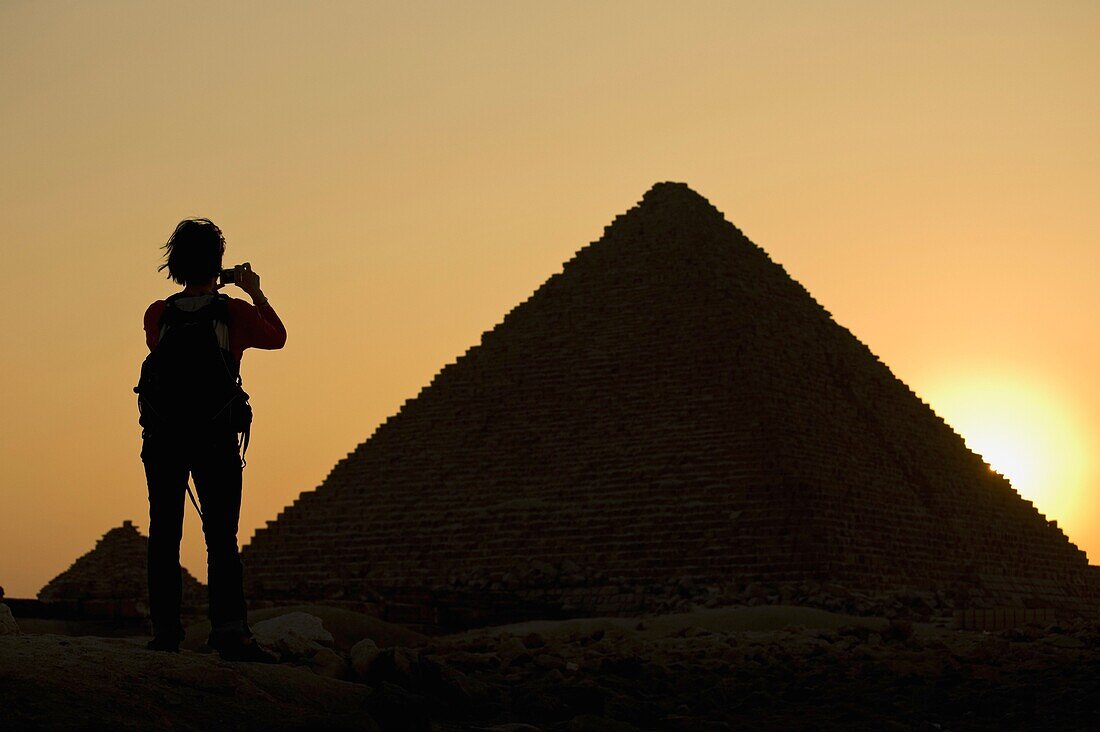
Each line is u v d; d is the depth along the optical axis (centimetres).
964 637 3319
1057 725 1827
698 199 14388
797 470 10662
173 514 1552
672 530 10412
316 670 1855
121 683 1367
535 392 12838
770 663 2522
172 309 1566
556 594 10050
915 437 13275
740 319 12431
